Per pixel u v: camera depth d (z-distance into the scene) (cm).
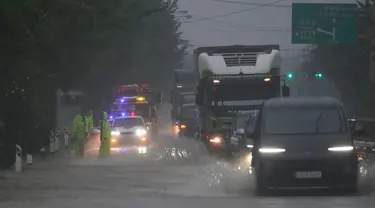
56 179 6278
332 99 5166
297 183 4678
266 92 8800
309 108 5066
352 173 4694
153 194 5088
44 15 7469
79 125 9662
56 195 5041
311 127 4931
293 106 5088
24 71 7781
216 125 8700
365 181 5556
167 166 7512
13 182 6041
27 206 4375
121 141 11250
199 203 4416
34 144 8994
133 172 6869
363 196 4725
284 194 4941
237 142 7019
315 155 4669
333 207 4100
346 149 4719
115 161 8450
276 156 4703
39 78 8525
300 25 12950
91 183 5916
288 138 4816
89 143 13062
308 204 4262
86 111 16088
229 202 4447
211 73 8831
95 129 15400
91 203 4494
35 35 7588
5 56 7475
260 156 4769
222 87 8775
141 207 4256
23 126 8494
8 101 8300
